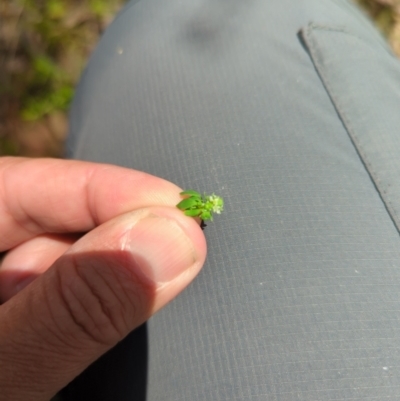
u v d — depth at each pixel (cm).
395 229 10
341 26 13
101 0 25
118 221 9
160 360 10
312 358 9
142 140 12
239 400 9
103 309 9
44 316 9
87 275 9
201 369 9
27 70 23
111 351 11
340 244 10
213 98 12
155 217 9
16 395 9
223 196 11
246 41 13
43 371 9
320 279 10
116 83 14
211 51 13
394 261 10
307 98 12
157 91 13
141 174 11
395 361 9
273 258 10
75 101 16
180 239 9
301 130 11
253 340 9
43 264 13
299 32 13
